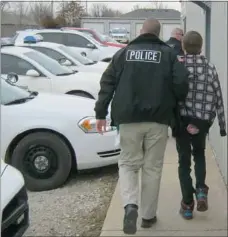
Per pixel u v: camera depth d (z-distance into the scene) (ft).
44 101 21.17
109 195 19.43
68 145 20.38
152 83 13.76
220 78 20.34
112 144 20.51
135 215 13.87
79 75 32.91
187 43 14.92
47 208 18.15
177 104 14.46
